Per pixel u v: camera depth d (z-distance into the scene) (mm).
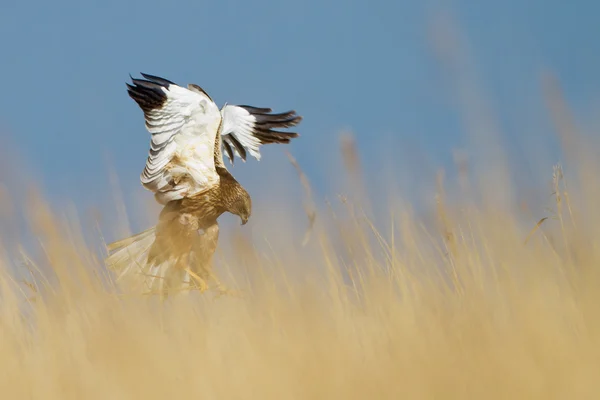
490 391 7848
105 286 11531
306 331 9578
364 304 10836
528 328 8695
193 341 9797
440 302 10320
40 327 10367
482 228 10484
